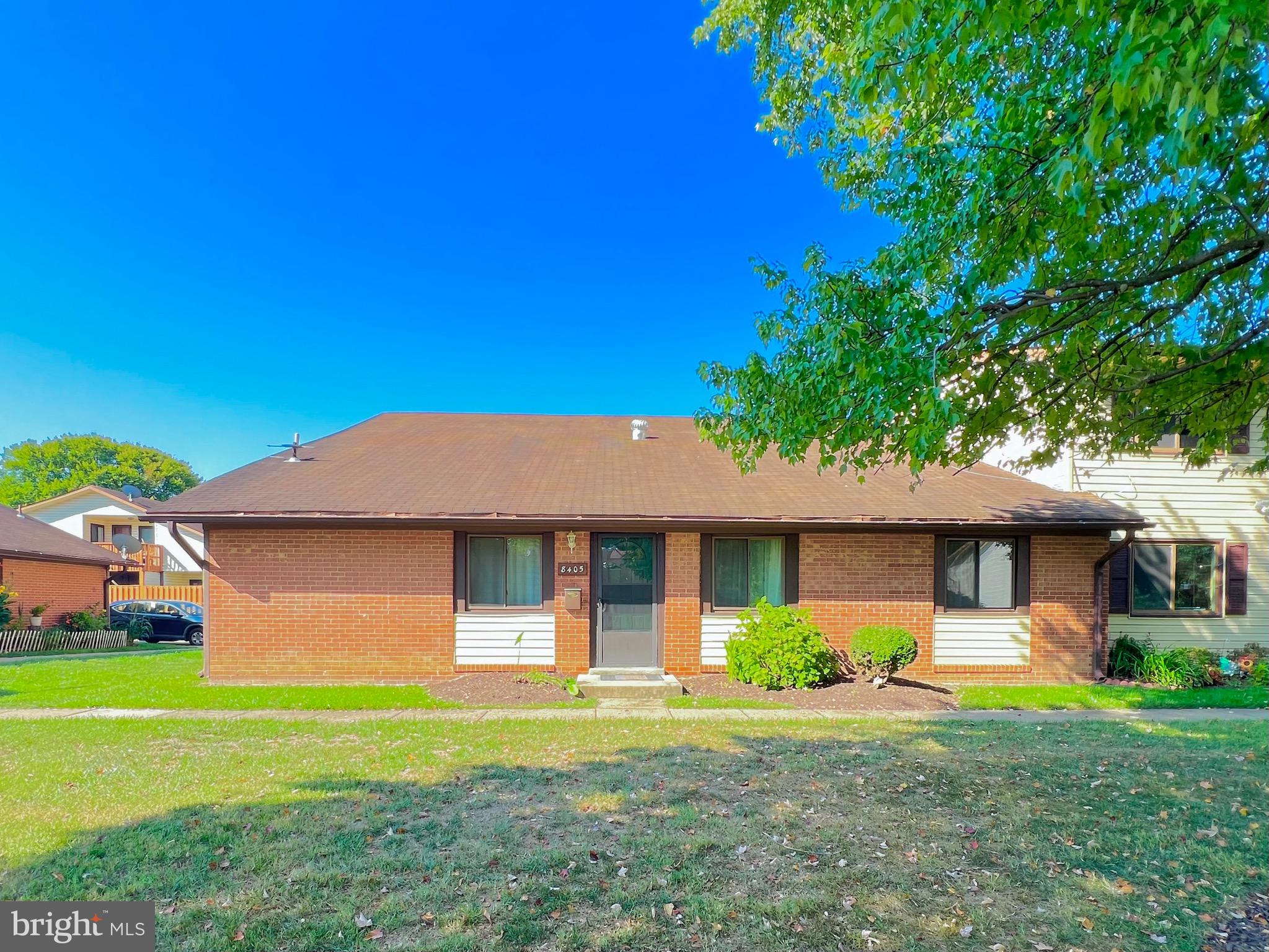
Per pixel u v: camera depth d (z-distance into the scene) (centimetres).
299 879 371
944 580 1070
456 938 317
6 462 5222
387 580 1018
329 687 962
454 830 439
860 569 1052
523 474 1177
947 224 411
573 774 558
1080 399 612
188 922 330
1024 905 350
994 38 359
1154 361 576
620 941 315
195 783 532
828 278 470
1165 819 462
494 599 1044
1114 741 673
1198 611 1160
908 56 364
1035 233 428
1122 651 1101
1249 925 331
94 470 5391
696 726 735
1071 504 1081
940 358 423
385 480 1116
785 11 802
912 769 576
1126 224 490
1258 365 534
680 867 388
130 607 2106
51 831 435
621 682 932
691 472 1216
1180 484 1169
